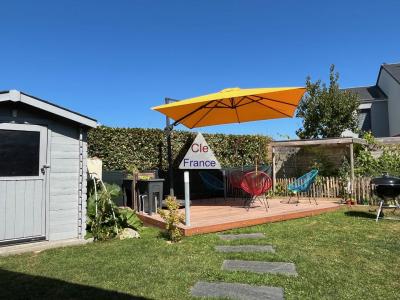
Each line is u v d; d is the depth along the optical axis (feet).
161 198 27.58
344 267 15.25
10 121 18.98
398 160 36.45
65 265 15.87
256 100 28.71
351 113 60.80
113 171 31.30
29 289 13.03
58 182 20.49
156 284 13.46
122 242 20.21
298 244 19.10
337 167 41.34
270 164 43.60
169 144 30.89
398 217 26.91
